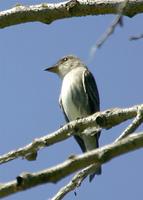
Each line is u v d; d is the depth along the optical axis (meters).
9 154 9.41
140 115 8.87
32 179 5.33
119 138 8.99
